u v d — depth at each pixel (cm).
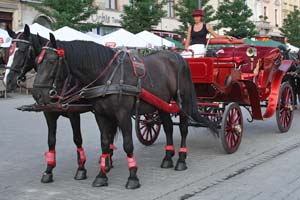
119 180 656
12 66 574
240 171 704
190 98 736
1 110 1554
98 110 605
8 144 938
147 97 633
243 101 870
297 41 4591
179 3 3125
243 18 3319
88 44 601
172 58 712
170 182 644
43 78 558
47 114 641
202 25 891
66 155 828
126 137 605
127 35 2064
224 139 802
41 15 2839
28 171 716
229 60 846
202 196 579
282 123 1041
